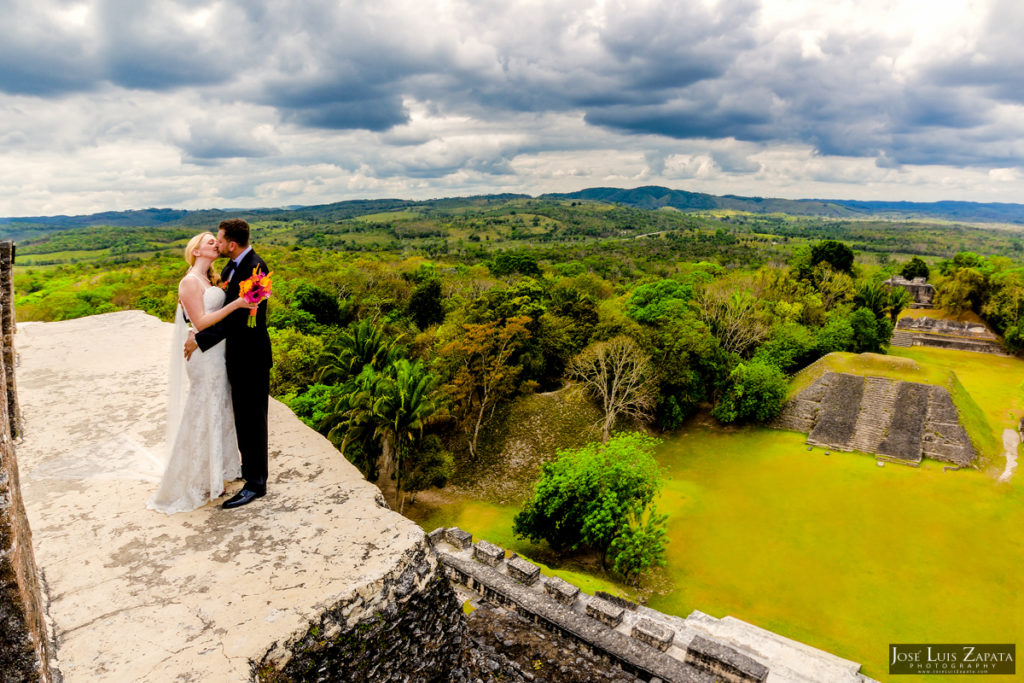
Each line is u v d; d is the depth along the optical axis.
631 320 43.03
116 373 7.83
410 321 51.84
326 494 4.47
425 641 3.81
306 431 5.68
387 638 3.52
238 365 4.21
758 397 42.09
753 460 36.41
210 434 4.19
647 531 23.78
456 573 14.15
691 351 42.66
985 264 83.56
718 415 42.66
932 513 28.81
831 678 14.78
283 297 54.34
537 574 15.95
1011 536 26.56
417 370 28.77
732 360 45.84
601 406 38.94
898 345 62.25
